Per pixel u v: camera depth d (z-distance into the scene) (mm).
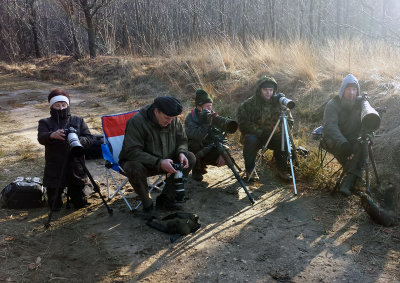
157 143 3795
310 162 4883
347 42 8805
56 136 3738
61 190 3996
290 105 4293
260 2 17828
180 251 3260
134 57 16578
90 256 3221
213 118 4297
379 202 3957
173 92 10578
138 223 3779
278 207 4039
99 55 19078
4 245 3367
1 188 4633
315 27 14961
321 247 3244
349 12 14164
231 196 4371
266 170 5141
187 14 20703
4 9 27766
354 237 3383
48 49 29000
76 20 21391
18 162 5668
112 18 22125
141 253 3242
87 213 4020
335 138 4172
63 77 16469
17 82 16297
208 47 12445
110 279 2902
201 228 3648
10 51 27203
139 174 3680
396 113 5910
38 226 3734
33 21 26922
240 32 17703
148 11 21453
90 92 12844
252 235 3477
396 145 5078
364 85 6949
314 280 2812
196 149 4711
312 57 8539
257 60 9891
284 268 2971
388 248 3191
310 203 4094
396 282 2748
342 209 3912
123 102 10703
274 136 4738
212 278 2875
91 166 5609
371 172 4664
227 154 4395
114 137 4473
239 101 8500
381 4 13484
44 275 2953
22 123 8547
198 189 4609
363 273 2871
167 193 3984
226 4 18891
